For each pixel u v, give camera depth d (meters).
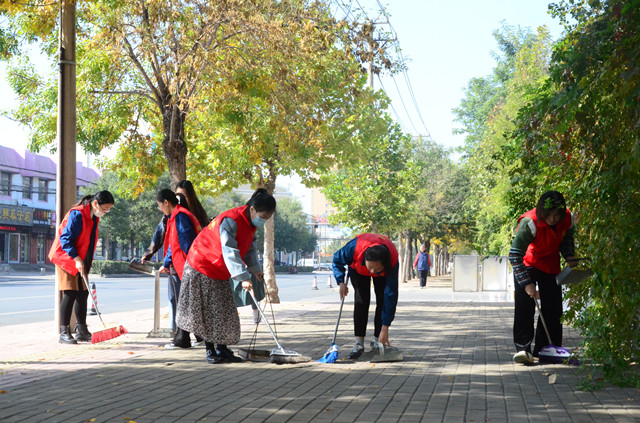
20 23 11.84
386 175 30.92
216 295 7.02
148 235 52.09
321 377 6.22
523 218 6.86
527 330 7.01
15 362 7.16
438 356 7.71
